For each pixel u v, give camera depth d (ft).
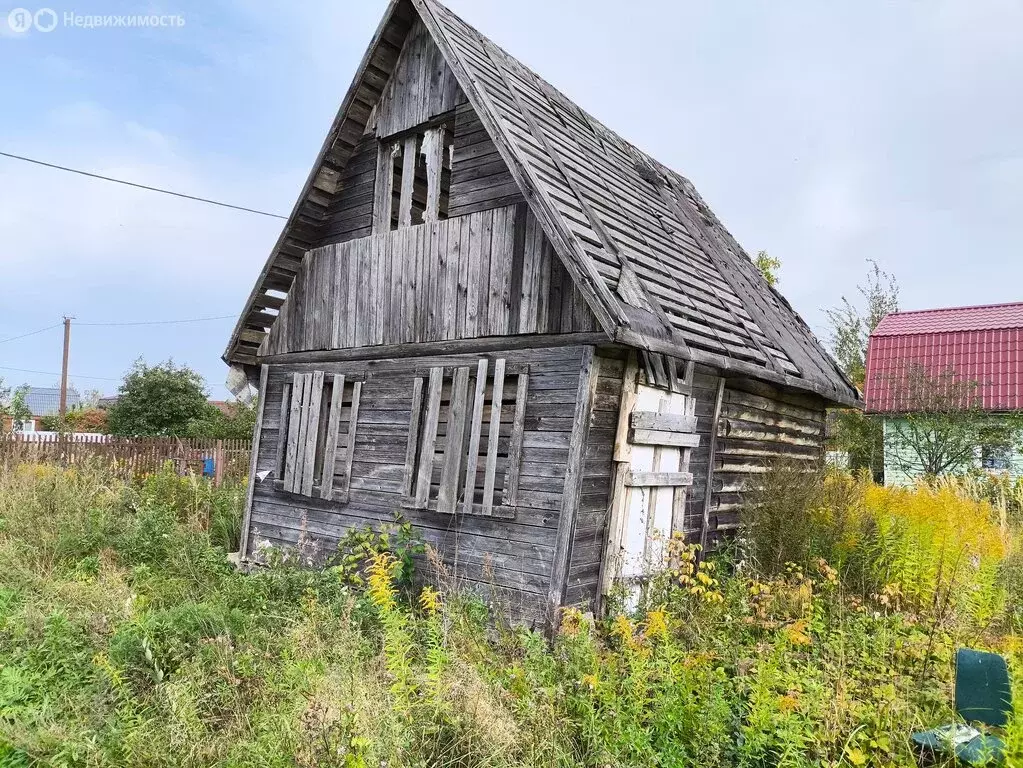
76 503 34.50
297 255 30.83
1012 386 60.54
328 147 28.71
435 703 13.69
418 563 23.98
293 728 13.25
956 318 72.90
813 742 13.57
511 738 13.02
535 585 20.63
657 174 37.65
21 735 14.08
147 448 53.78
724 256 35.55
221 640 17.92
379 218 28.37
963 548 23.17
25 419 84.48
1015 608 22.08
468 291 24.03
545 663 16.57
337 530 27.71
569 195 22.82
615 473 21.63
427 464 24.31
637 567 22.84
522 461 21.62
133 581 25.54
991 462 57.52
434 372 24.61
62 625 19.04
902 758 13.01
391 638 15.55
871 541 25.27
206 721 14.97
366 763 11.83
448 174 33.68
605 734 13.69
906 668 17.37
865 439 65.21
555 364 21.29
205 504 38.91
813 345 40.73
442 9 27.99
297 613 21.06
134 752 13.46
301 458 29.43
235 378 33.14
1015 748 11.71
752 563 25.57
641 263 23.35
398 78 27.89
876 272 87.71
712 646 17.60
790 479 27.43
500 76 27.17
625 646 16.11
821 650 18.22
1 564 25.09
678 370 24.44
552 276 21.54
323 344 29.58
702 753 13.08
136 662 17.44
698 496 26.63
